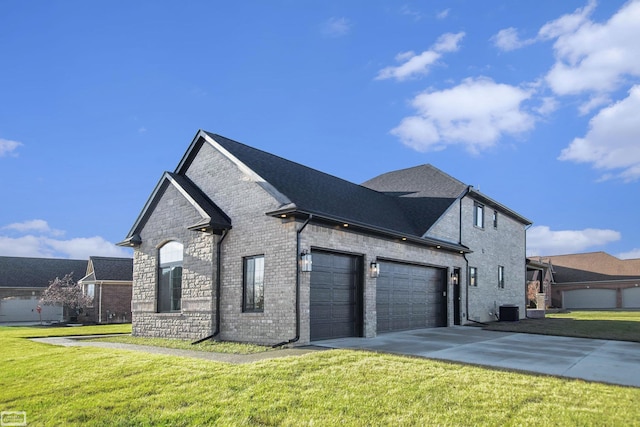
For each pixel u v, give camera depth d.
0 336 17.58
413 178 24.84
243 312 13.39
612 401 6.94
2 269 37.91
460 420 6.23
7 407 7.27
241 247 13.74
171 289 15.59
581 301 47.50
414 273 17.92
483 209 24.53
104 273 34.84
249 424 6.29
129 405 7.09
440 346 12.22
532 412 6.49
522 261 29.73
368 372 8.47
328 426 6.11
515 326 19.78
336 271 13.86
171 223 15.73
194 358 10.28
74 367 9.62
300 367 8.80
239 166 14.14
